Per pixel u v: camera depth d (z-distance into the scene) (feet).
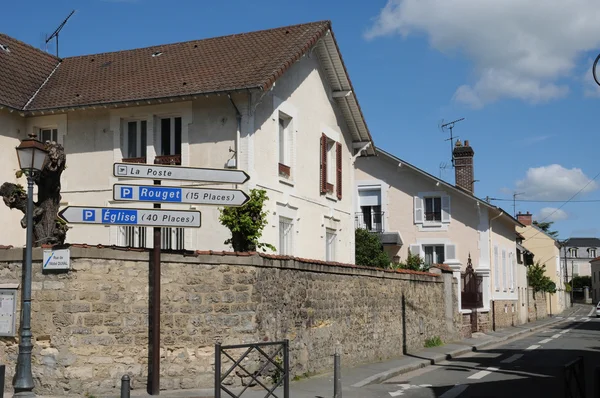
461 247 111.04
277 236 62.44
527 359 65.21
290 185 65.62
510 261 132.05
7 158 63.00
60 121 63.98
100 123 62.90
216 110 59.21
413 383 47.98
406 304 68.44
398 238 113.19
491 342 85.66
